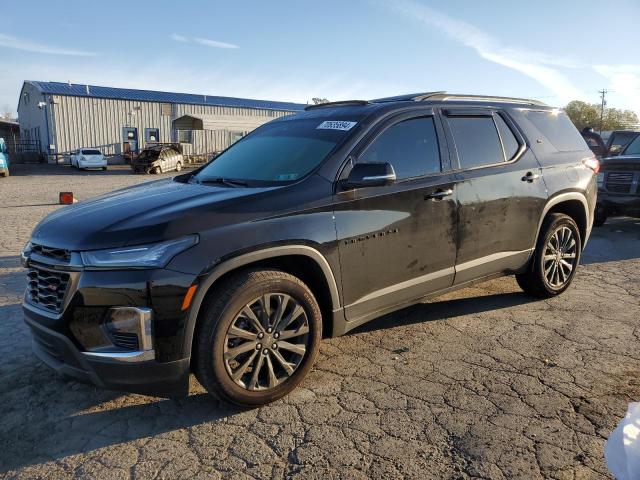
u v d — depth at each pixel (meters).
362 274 3.56
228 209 3.05
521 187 4.55
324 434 2.94
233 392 3.07
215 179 3.87
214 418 3.13
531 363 3.78
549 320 4.64
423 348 4.08
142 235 2.83
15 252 7.55
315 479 2.56
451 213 4.02
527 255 4.76
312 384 3.52
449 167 4.08
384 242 3.64
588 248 7.76
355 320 3.63
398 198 3.69
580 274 6.21
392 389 3.43
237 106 46.12
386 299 3.75
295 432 2.96
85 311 2.83
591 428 2.93
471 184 4.16
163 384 2.90
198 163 39.88
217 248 2.92
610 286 5.68
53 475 2.62
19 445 2.88
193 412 3.21
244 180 3.70
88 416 3.18
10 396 3.42
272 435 2.94
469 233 4.18
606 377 3.55
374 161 3.67
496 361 3.83
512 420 3.03
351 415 3.13
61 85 42.50
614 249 7.67
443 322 4.63
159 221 2.90
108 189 20.05
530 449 2.75
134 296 2.78
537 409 3.15
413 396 3.34
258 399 3.18
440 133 4.11
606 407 3.16
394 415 3.12
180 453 2.79
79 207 3.46
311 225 3.26
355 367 3.77
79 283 2.82
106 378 2.85
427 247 3.90
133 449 2.84
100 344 2.84
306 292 3.27
